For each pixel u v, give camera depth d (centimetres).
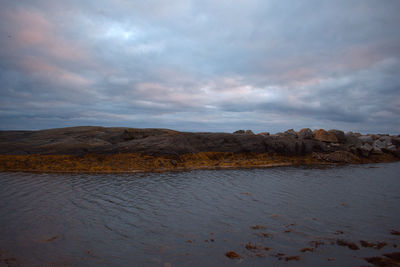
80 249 956
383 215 1395
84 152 3281
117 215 1353
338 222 1277
